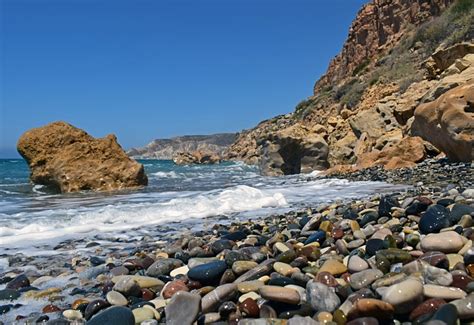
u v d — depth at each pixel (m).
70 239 6.51
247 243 5.24
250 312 3.04
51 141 16.19
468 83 13.85
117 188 15.93
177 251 5.19
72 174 15.60
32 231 7.04
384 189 11.45
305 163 22.70
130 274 4.43
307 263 3.97
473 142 12.68
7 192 14.97
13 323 3.27
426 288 2.81
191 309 3.07
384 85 32.75
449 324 2.45
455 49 22.77
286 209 9.04
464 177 10.90
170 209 8.88
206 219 8.09
